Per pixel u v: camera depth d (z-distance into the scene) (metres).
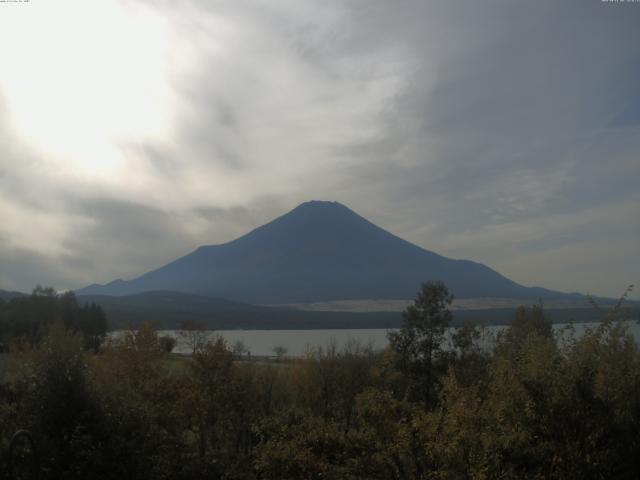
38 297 67.19
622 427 11.15
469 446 11.52
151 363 32.81
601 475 10.73
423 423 12.68
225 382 31.31
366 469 13.64
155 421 22.88
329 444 16.12
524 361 12.41
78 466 16.22
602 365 11.78
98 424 17.31
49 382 17.30
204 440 30.59
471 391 12.86
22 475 15.42
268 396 37.62
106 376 27.30
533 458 11.05
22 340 37.88
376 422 13.91
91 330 67.50
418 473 12.82
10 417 17.47
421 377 34.22
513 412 11.58
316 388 39.44
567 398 11.34
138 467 17.52
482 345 33.47
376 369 37.34
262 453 17.97
